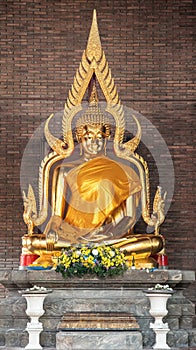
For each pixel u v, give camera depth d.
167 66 19.69
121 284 16.11
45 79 19.61
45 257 17.36
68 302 15.87
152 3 19.84
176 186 19.34
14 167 19.27
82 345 15.02
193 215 19.27
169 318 16.11
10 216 19.08
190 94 19.62
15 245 18.97
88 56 18.47
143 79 19.66
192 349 15.27
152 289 15.23
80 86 18.47
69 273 15.84
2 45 19.61
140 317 15.87
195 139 19.50
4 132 19.38
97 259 15.87
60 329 15.42
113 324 15.43
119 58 19.70
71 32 19.77
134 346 15.11
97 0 19.83
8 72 19.56
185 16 19.83
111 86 18.52
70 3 19.83
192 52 19.73
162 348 14.97
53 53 19.70
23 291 15.08
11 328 16.06
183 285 16.50
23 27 19.70
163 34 19.77
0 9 19.72
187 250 19.16
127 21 19.81
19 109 19.48
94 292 16.06
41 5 19.78
